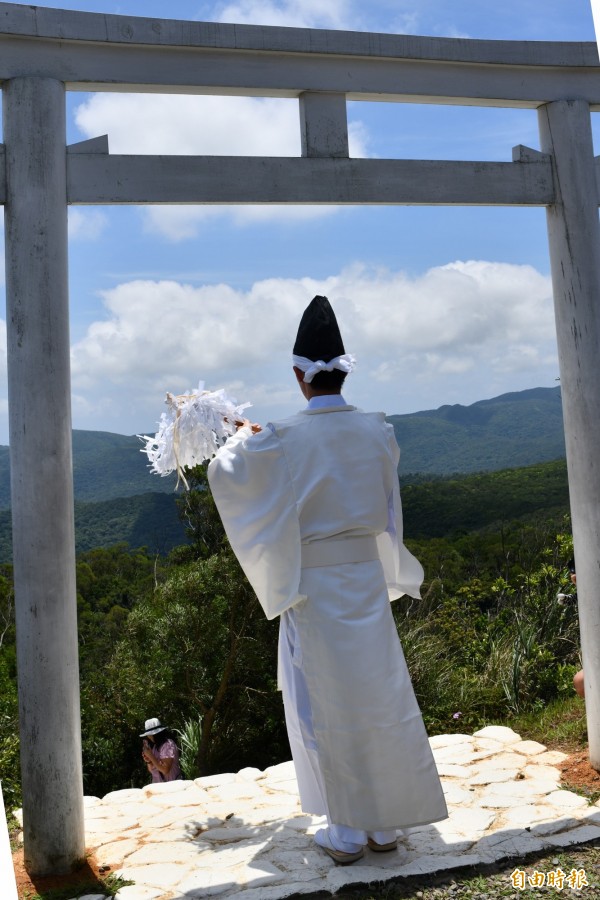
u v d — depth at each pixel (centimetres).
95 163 300
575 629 616
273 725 792
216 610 762
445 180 336
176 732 780
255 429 308
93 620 1269
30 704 289
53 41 295
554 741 408
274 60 318
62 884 284
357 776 271
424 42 331
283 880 274
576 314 346
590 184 350
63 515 292
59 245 293
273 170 317
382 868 278
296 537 282
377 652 276
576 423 347
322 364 288
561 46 348
